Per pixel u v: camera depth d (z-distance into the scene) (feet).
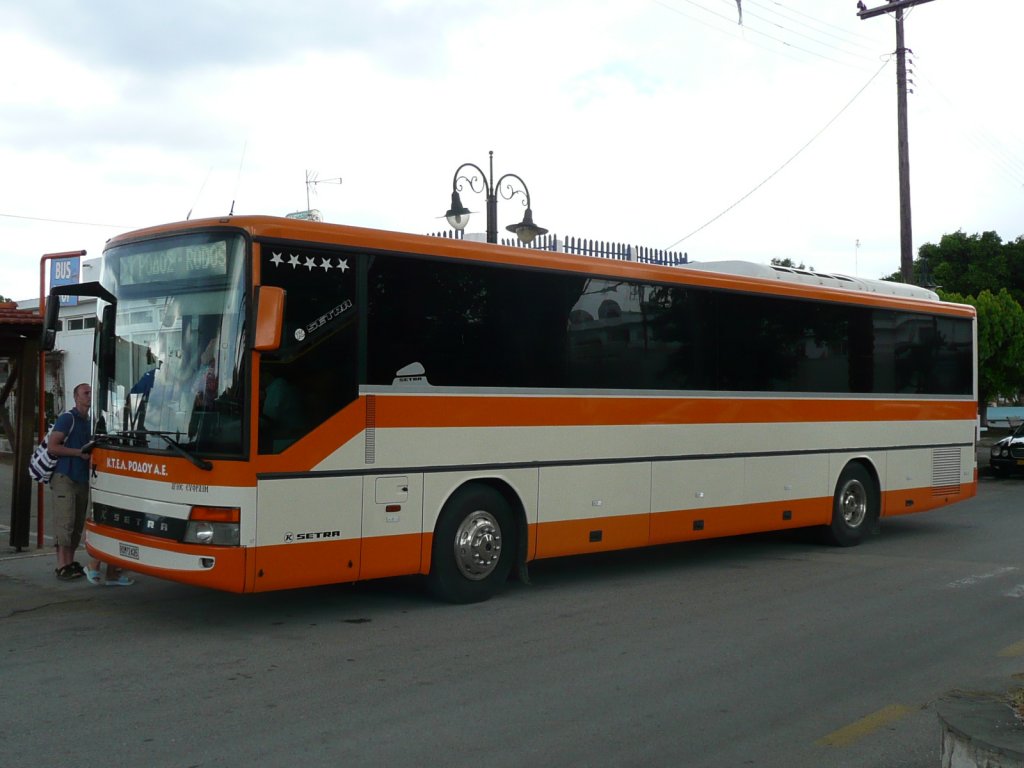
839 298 41.60
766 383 38.40
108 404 27.86
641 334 34.01
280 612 28.55
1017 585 33.73
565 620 27.91
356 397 26.50
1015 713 14.06
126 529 26.55
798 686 21.77
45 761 16.84
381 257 27.27
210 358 25.05
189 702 20.16
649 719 19.44
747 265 40.40
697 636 26.18
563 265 31.63
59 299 29.12
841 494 42.06
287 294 25.30
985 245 137.80
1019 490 68.90
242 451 24.34
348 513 26.30
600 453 32.58
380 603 29.78
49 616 27.89
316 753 17.31
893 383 44.47
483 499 29.73
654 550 41.70
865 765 17.20
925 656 24.39
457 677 22.15
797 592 32.32
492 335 29.73
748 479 37.65
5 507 53.88
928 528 49.55
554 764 16.99
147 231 27.12
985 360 100.42
